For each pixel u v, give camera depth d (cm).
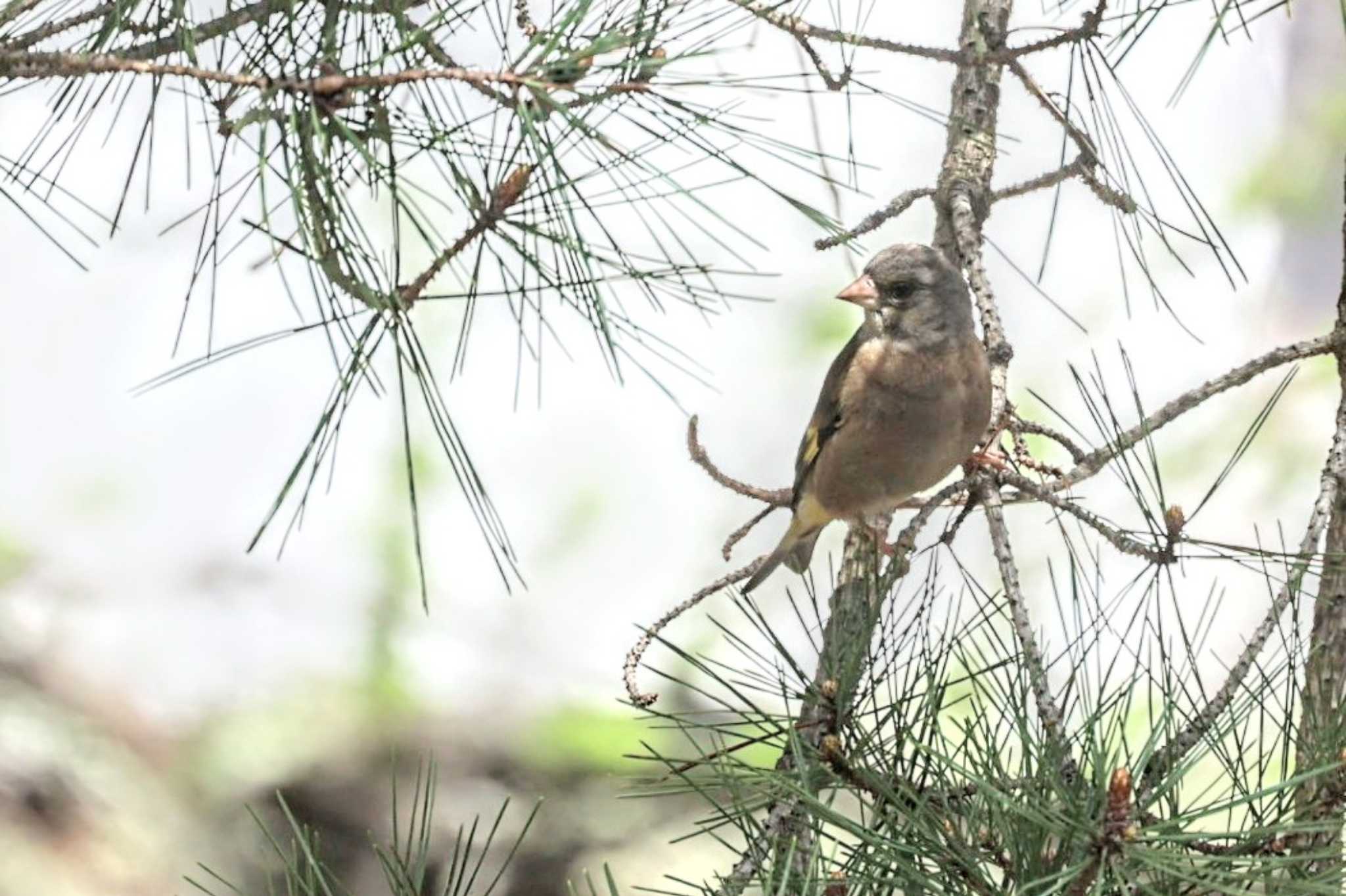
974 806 454
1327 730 464
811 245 1505
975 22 743
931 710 465
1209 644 1338
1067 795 420
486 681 1368
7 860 1066
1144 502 539
